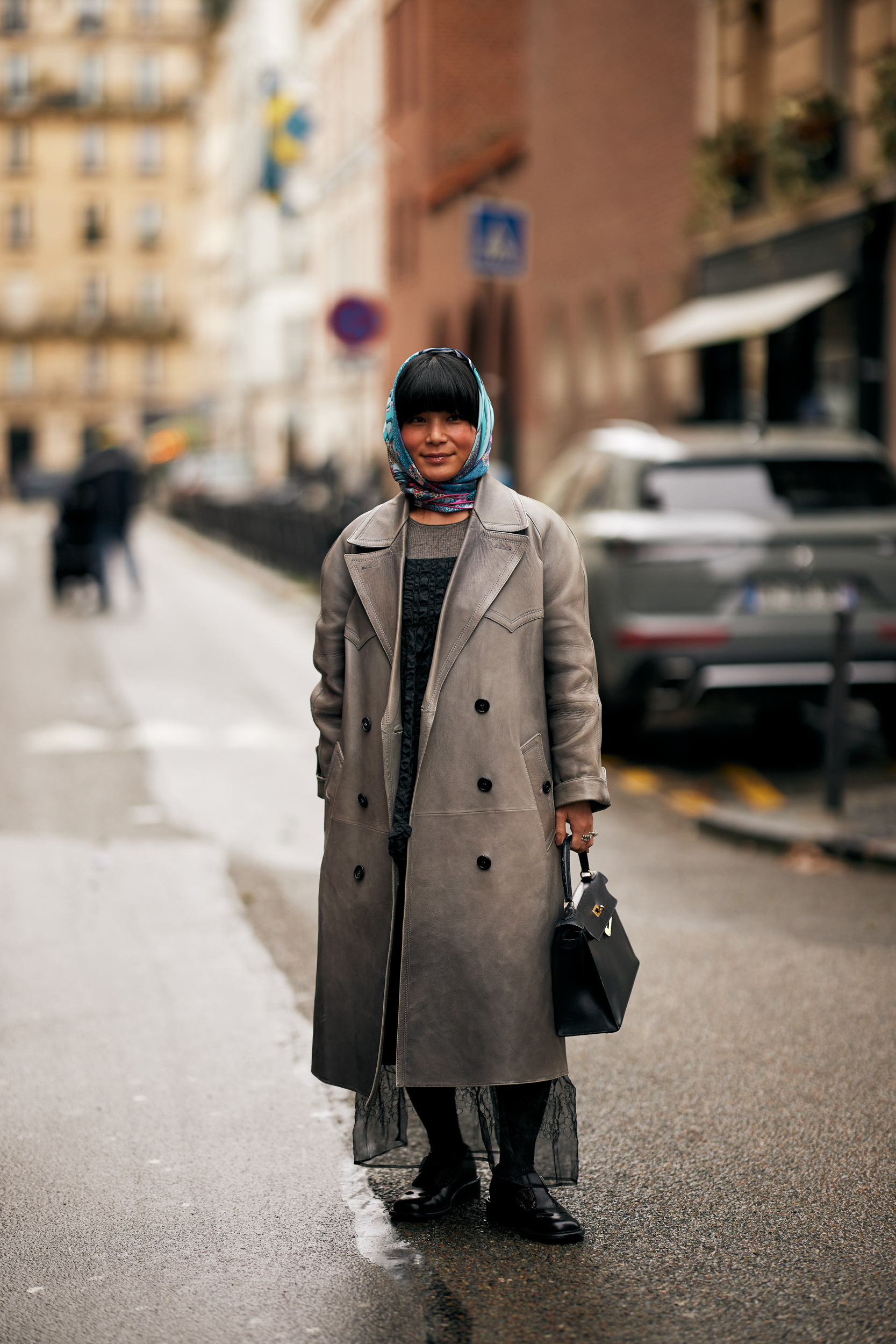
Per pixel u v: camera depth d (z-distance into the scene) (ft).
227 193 265.13
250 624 67.00
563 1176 13.58
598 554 34.14
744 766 35.06
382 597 13.03
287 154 151.84
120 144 323.57
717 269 67.05
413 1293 12.44
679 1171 14.69
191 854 27.20
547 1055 13.07
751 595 32.45
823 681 32.71
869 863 25.81
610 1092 16.60
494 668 12.85
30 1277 12.76
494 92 125.39
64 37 320.70
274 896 24.54
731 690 32.50
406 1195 13.88
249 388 230.89
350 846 13.17
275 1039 18.30
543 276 94.43
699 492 33.32
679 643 32.30
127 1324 12.00
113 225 324.80
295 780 33.88
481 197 107.86
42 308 324.39
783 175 57.72
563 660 13.15
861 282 53.98
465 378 12.88
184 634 62.85
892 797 30.60
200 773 34.58
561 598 13.16
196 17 321.73
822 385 59.41
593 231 85.10
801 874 25.67
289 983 20.26
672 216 73.72
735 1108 16.12
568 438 89.86
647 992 19.71
